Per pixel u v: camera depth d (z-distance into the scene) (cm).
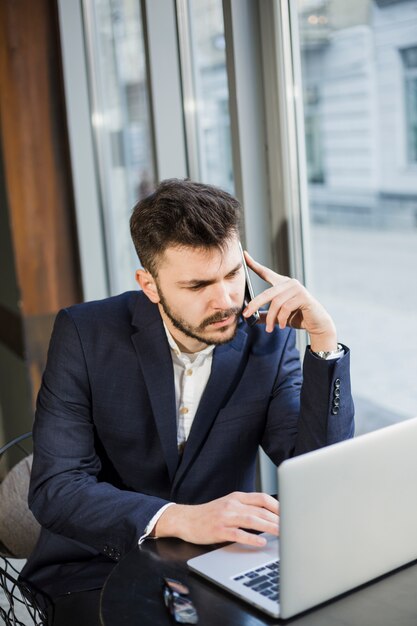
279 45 190
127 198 329
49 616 142
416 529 114
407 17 216
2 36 309
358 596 107
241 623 102
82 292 329
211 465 154
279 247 200
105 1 301
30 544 174
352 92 399
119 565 119
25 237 325
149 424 155
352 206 473
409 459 111
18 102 315
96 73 312
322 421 145
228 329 140
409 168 402
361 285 440
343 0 238
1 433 395
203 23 233
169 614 105
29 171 321
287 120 195
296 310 152
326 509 102
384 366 285
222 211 137
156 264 139
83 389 156
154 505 133
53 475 146
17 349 341
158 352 155
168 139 242
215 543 125
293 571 100
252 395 158
